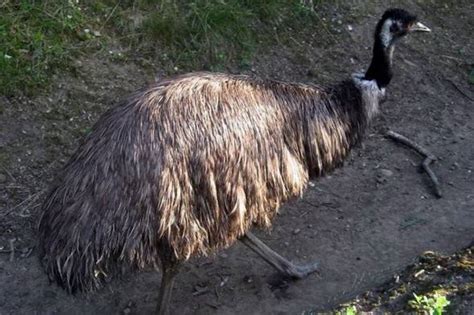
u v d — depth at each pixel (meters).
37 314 5.16
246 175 4.62
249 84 4.87
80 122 6.49
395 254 5.68
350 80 5.32
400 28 5.40
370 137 6.91
